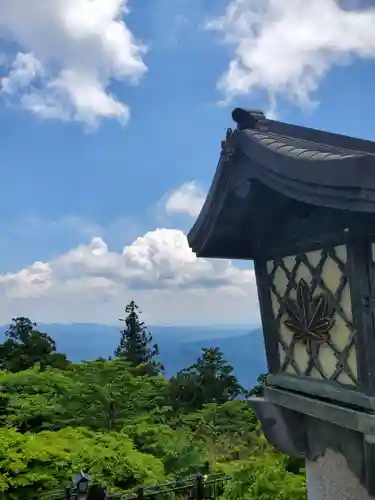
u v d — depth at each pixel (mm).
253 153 2764
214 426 17500
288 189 2582
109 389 16312
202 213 3414
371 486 2572
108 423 15266
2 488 8516
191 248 3592
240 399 21641
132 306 32625
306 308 2975
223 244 3557
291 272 3143
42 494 8125
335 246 2732
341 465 3104
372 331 2516
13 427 12672
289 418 3354
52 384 15602
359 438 2945
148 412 17328
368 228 2480
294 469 9141
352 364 2637
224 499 8805
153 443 13328
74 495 7367
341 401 2689
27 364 24562
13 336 26828
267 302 3414
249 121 2977
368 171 2010
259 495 7980
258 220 3377
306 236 2957
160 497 9555
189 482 9281
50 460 9562
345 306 2668
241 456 13930
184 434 15031
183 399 23750
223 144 3006
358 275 2535
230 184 3094
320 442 3268
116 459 10133
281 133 3018
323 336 2820
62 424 14289
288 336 3213
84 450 10258
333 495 3160
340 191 2186
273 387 3342
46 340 26375
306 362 3039
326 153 2268
